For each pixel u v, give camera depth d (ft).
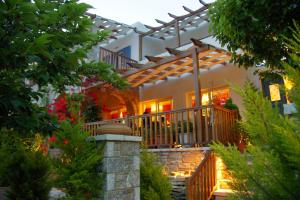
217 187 19.42
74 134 12.37
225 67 32.86
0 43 7.77
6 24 7.75
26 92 9.22
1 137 16.28
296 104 2.95
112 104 44.88
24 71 9.24
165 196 13.93
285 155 2.78
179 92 37.47
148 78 36.37
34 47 7.47
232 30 12.78
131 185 12.85
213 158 19.88
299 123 2.87
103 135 12.46
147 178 14.06
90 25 9.85
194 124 23.76
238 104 30.86
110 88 34.19
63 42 9.51
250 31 12.33
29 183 12.20
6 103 8.24
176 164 23.17
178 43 38.55
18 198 11.84
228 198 3.23
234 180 3.15
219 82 33.17
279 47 12.21
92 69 13.32
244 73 30.68
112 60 38.29
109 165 12.18
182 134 24.35
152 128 27.20
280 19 11.41
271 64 13.20
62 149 12.26
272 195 2.85
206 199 18.30
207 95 34.76
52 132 10.69
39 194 12.18
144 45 44.65
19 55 7.76
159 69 32.14
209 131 23.43
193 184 17.47
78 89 34.27
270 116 3.12
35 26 8.34
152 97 40.83
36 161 12.75
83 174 11.60
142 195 13.61
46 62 9.18
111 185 12.05
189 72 35.94
